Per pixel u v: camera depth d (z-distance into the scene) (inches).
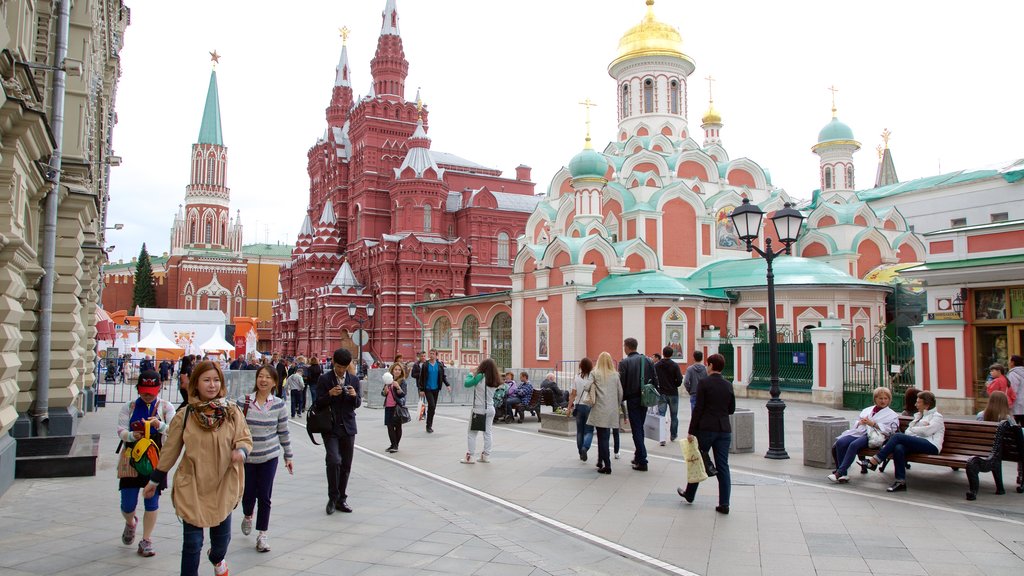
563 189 2031.3
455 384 1253.1
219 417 283.3
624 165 1852.9
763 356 1251.8
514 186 3129.9
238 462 285.6
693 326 1460.4
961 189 1834.4
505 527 393.1
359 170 2856.8
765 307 1492.4
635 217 1697.8
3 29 353.7
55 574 301.3
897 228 1846.7
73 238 644.7
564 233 1908.2
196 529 271.4
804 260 1534.2
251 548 345.4
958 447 480.1
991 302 851.4
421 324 2273.6
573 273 1512.1
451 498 467.5
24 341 566.6
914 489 482.6
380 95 2886.3
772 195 1903.3
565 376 1448.1
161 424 351.3
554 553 342.3
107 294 4571.9
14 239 402.3
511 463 595.8
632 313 1418.6
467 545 351.3
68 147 637.3
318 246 2913.4
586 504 441.4
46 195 561.9
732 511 421.4
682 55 2003.0
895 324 1508.4
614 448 613.0
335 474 413.4
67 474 521.3
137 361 2181.3
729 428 420.5
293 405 1068.5
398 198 2667.3
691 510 424.8
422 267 2554.1
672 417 711.1
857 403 1046.4
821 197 1921.8
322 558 328.8
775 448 597.9
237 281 4207.7
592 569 318.3
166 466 277.6
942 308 896.9
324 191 3198.8
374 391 1186.0
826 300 1444.4
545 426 802.2
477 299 1899.6
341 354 424.5
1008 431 468.1
